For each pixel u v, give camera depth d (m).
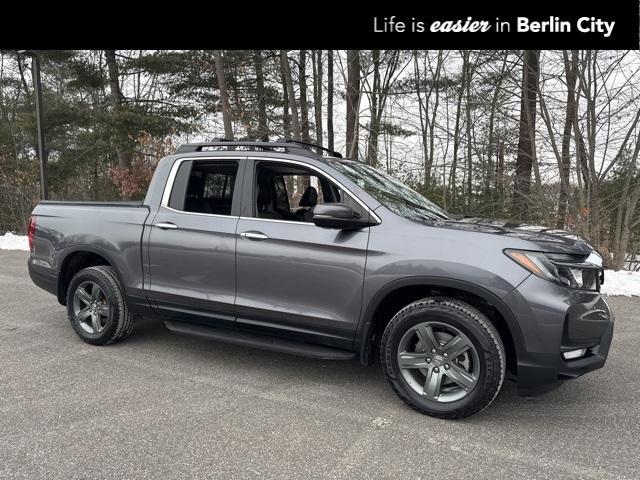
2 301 6.64
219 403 3.52
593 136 9.95
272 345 3.86
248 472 2.67
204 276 4.07
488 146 11.87
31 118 19.70
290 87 15.62
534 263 3.08
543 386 3.18
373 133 15.16
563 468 2.73
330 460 2.80
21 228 20.92
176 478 2.61
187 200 4.27
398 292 3.47
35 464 2.73
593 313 3.17
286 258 3.70
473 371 3.17
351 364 4.37
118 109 18.50
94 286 4.70
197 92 19.98
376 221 3.52
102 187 22.25
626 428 3.21
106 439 3.00
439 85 15.72
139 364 4.29
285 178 4.42
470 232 3.29
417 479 2.62
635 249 10.25
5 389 3.72
